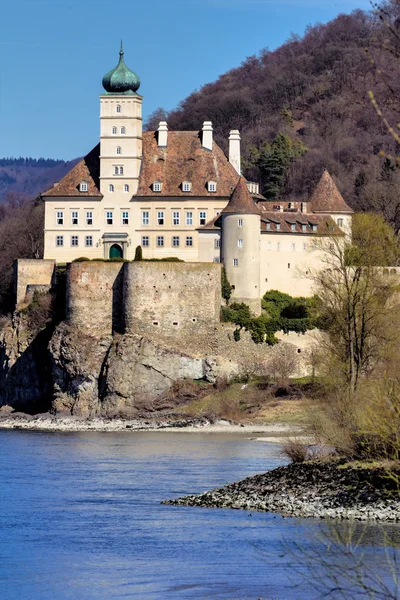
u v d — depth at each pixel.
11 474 109.75
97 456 125.25
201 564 70.75
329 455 101.56
